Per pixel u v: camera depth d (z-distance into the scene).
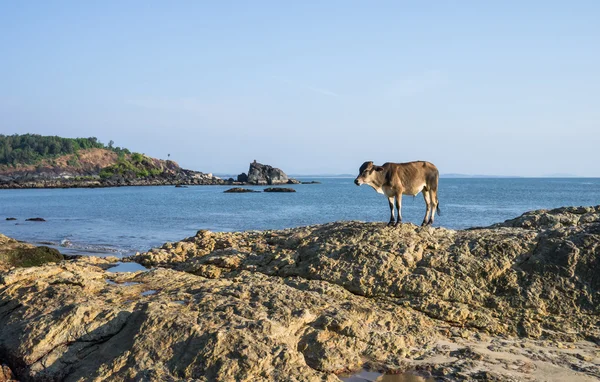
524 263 10.85
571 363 8.02
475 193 101.31
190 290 10.27
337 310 9.09
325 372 7.70
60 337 8.38
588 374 7.65
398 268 10.98
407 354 8.34
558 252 10.77
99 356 7.95
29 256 16.62
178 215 51.88
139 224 42.12
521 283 10.41
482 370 7.73
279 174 173.12
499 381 7.34
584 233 11.16
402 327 9.17
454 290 10.34
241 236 15.54
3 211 59.66
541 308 9.84
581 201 72.88
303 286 10.59
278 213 54.12
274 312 8.80
